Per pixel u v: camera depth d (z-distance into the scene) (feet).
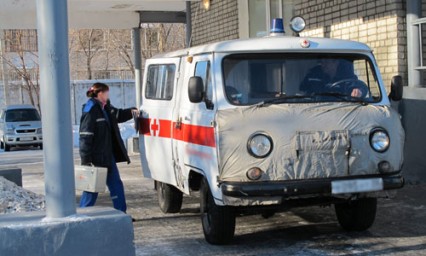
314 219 25.50
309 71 21.38
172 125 24.29
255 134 19.31
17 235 15.10
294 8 41.65
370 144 19.98
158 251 21.33
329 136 19.56
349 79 21.58
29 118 81.92
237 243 21.94
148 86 28.07
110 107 24.90
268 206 20.31
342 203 21.26
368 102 21.18
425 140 30.83
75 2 55.36
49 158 15.67
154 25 132.16
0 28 58.49
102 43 140.56
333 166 19.62
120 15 63.10
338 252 20.39
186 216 27.27
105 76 143.13
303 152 19.43
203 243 22.12
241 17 47.32
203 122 20.94
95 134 23.89
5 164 54.54
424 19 30.09
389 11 32.04
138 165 49.08
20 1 50.08
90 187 22.49
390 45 32.19
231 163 19.34
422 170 31.22
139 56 64.44
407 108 31.42
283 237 22.67
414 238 21.88
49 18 15.61
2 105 117.70
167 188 27.27
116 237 15.71
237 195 19.11
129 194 34.12
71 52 137.08
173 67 25.25
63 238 15.31
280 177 19.34
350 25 35.37
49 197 15.70
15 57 123.34
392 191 20.35
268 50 21.15
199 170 21.34
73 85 108.47
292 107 20.10
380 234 22.62
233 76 20.79
